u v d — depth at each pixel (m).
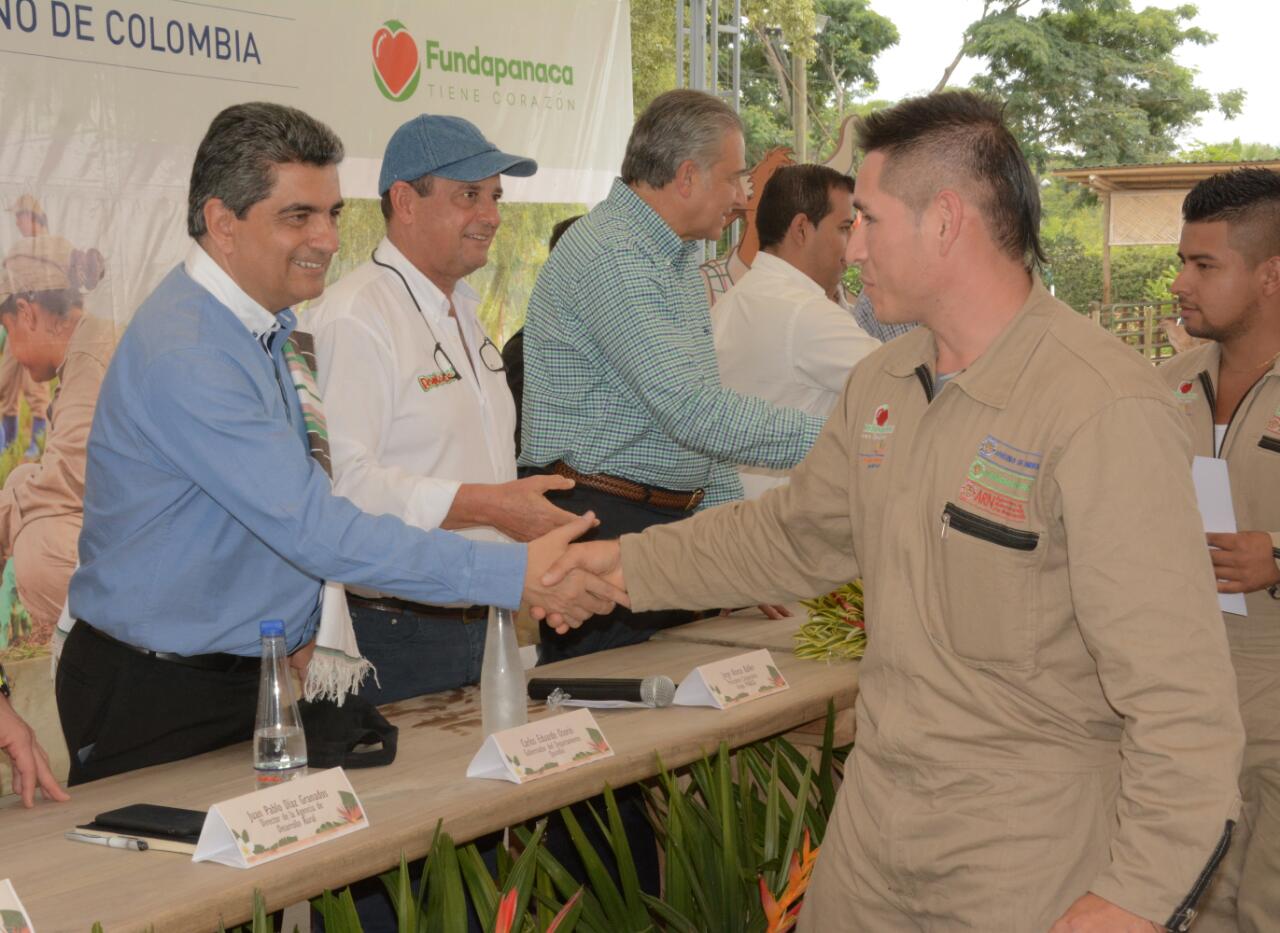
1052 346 1.46
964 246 1.49
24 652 3.51
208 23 3.86
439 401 2.62
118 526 1.98
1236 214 2.32
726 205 2.81
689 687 2.21
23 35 3.43
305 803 1.62
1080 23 20.02
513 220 5.03
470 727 2.12
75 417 3.61
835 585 1.88
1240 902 2.40
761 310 3.31
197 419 1.88
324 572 1.93
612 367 2.80
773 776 2.16
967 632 1.49
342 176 4.30
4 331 3.44
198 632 1.99
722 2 14.35
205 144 1.96
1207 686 1.29
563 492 2.88
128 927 1.38
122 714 1.98
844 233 3.43
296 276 2.00
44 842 1.64
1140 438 1.36
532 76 5.01
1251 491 2.37
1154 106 20.11
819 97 21.08
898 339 1.71
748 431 2.65
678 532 1.99
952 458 1.50
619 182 2.84
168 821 1.63
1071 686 1.46
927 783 1.54
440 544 1.97
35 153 3.48
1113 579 1.33
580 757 1.90
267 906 1.51
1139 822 1.28
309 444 2.12
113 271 3.66
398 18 4.44
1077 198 19.45
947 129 1.48
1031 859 1.46
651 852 2.76
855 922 1.64
